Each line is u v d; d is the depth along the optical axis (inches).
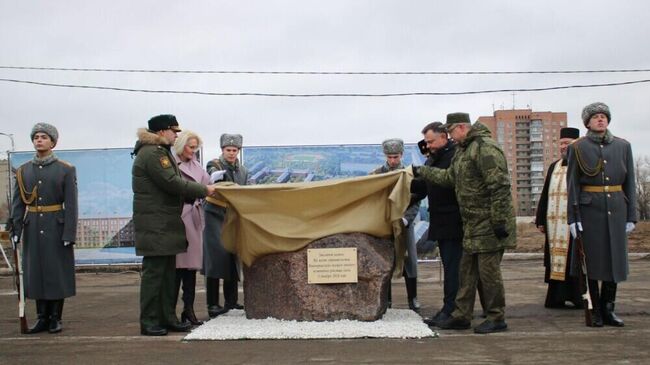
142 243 247.0
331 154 539.8
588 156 253.8
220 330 240.2
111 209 586.6
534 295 359.3
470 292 247.0
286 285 256.8
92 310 335.9
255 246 257.9
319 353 208.4
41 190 266.8
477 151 237.1
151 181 248.1
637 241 878.4
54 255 265.0
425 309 312.2
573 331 241.1
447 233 257.8
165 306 256.7
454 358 198.5
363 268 251.1
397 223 251.3
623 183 256.7
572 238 284.8
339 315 251.8
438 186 260.1
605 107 254.8
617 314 280.5
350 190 255.4
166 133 252.8
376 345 219.5
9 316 322.7
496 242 235.9
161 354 213.2
